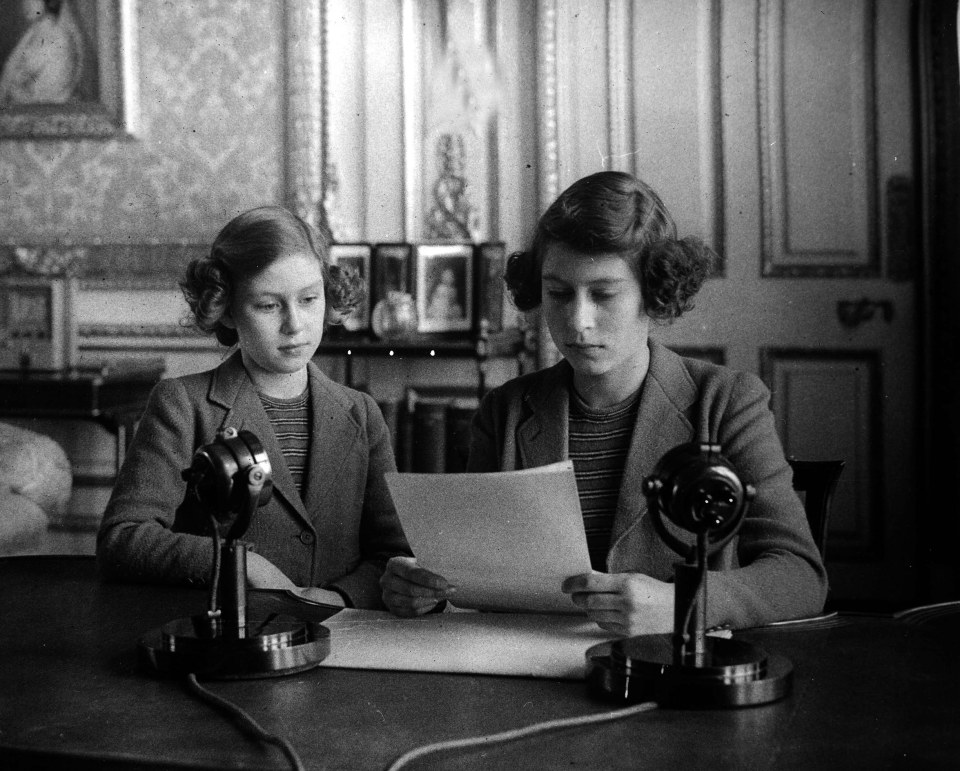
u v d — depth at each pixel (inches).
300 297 64.2
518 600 49.5
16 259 167.6
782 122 153.9
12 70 166.2
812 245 154.2
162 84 164.4
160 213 165.6
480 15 158.9
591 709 37.7
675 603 40.2
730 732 35.2
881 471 153.0
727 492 39.2
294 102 160.2
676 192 156.7
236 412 66.8
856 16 151.4
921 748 33.7
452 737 34.9
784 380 155.3
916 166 151.1
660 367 60.9
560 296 53.7
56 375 150.2
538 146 157.6
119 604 53.8
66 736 35.0
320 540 67.7
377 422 73.2
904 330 152.6
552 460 60.7
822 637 47.0
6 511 132.1
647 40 156.0
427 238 161.0
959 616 50.7
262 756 33.2
